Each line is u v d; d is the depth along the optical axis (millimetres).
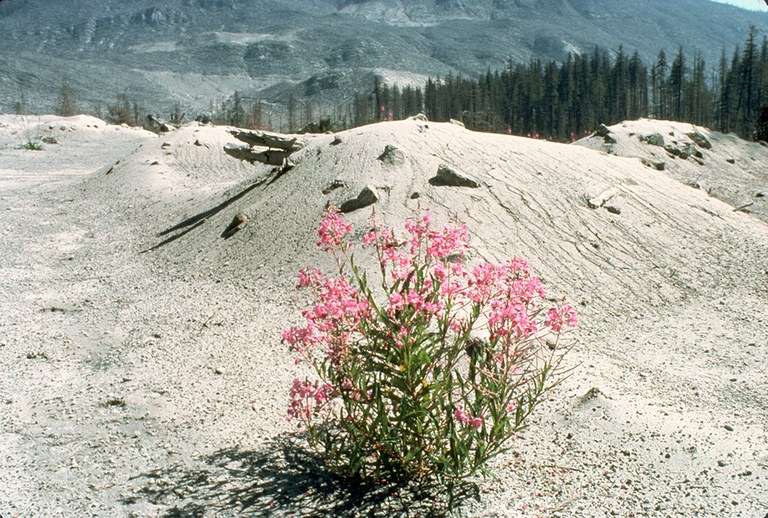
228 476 4980
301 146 15445
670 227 12633
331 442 4961
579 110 71375
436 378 4719
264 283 10227
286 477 4930
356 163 13250
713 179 20672
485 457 4547
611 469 4945
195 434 5738
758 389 6898
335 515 4422
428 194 11914
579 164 14414
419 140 13992
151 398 6551
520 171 13242
